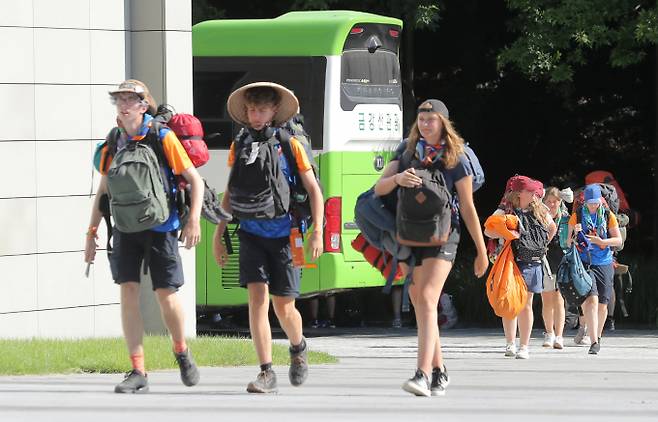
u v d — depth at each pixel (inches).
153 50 1756.9
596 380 1322.6
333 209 2158.0
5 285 1636.3
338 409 979.9
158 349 1429.6
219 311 2266.2
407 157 1063.6
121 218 1043.9
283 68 2187.5
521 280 1694.1
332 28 2169.0
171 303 1086.4
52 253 1676.9
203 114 2223.2
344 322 2504.9
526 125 3031.5
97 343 1481.3
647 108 3002.0
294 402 1024.2
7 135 1637.6
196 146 1079.0
